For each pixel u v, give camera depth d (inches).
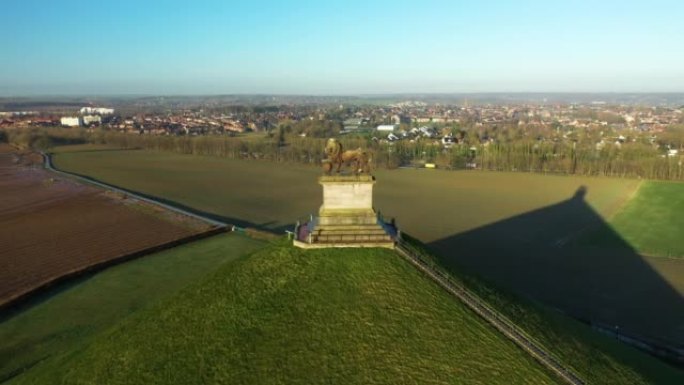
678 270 3978.8
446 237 4857.3
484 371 1263.5
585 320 2989.7
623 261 4192.9
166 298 1646.2
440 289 1537.9
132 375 1272.1
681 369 2336.4
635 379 1529.3
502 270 3939.5
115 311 2878.9
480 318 1466.5
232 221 5492.1
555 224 5393.7
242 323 1368.1
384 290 1471.5
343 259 1572.3
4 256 3932.1
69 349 1708.9
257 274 1541.6
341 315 1379.2
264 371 1226.6
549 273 3882.9
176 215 5344.5
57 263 3762.3
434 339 1336.1
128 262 3809.1
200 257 3946.9
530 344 1423.5
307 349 1282.0
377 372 1226.6
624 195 6894.7
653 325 2974.9
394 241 1662.2
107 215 5315.0
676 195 6717.5
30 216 5275.6
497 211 6023.6
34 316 2824.8
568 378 1322.6
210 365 1254.3
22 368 2225.6
